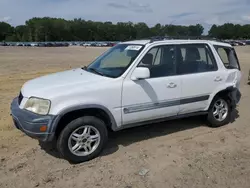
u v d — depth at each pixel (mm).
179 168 4023
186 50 5148
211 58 5504
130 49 4891
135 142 4973
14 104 4363
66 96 3957
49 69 16094
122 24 130500
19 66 17734
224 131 5543
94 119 4184
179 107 5043
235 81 5793
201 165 4105
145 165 4117
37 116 3863
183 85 5008
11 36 129125
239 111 7004
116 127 4469
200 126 5824
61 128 4078
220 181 3678
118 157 4375
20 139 5016
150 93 4645
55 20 133250
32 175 3828
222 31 124062
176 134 5375
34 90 4121
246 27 126750
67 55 33000
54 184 3625
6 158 4301
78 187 3559
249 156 4406
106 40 137750
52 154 4457
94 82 4277
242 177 3771
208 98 5422
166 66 4887
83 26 134500
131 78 4477
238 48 56938
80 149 4191
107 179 3736
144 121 4742
